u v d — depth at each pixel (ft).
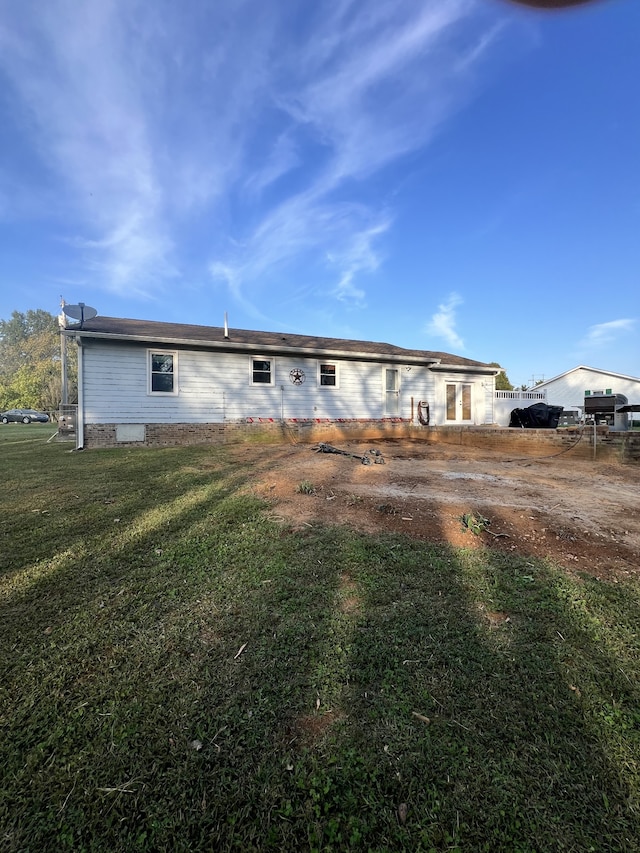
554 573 9.30
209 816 4.07
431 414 50.65
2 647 6.55
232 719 5.19
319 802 4.21
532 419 54.29
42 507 14.30
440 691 5.69
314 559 9.82
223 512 13.46
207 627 7.17
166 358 36.70
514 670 6.12
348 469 20.97
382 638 6.86
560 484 18.07
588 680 5.92
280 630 7.06
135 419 35.29
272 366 40.96
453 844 3.82
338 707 5.41
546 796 4.25
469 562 9.76
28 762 4.58
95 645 6.64
